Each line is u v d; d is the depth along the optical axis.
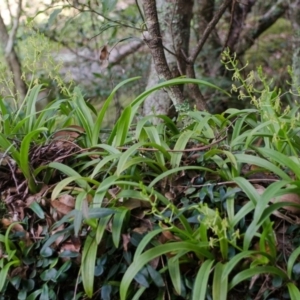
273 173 1.49
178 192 1.45
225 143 1.60
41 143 1.62
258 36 4.80
